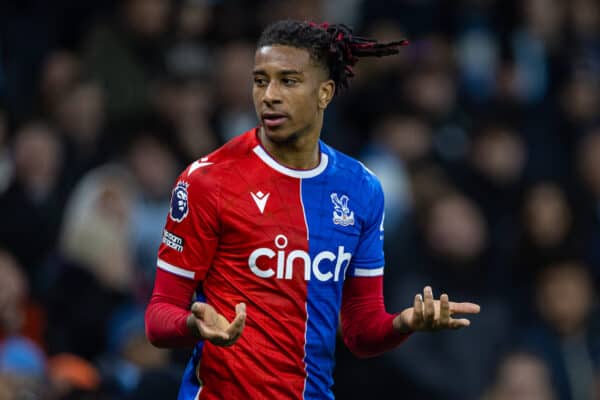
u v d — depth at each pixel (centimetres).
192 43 3144
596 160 3231
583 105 3481
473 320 2489
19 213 2555
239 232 1268
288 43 1253
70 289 2286
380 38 3359
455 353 2400
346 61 1298
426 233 2602
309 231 1286
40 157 2606
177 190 1284
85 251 2328
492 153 3131
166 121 2847
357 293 1374
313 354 1296
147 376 1698
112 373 1886
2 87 3088
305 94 1254
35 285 2422
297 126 1260
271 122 1255
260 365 1273
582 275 2622
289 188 1289
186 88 2902
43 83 2902
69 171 2712
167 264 1286
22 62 3153
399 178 2736
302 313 1283
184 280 1282
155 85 3020
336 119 2941
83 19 3231
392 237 2547
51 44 3206
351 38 1296
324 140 2739
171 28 3117
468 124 3291
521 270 2778
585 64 3731
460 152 3192
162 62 3069
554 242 2769
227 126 2939
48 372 1859
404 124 2953
